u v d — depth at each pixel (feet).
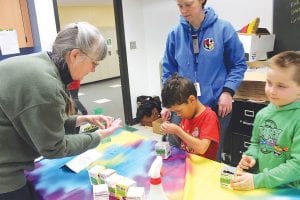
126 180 3.52
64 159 4.62
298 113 3.62
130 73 13.69
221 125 5.55
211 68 5.54
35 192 3.86
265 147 3.93
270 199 3.18
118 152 4.72
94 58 3.48
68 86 3.78
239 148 8.29
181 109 4.79
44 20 9.93
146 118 13.34
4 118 3.33
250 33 8.49
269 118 3.91
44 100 3.13
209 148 4.78
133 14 13.34
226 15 10.62
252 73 7.86
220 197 3.29
